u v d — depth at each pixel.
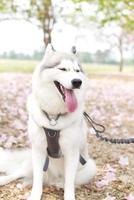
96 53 28.33
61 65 2.00
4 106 4.42
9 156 2.44
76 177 2.30
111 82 10.48
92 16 7.51
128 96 6.99
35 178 2.16
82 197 2.26
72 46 2.16
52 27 8.52
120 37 17.91
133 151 3.21
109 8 6.66
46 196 2.22
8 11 8.30
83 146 2.25
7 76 9.55
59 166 2.25
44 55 2.12
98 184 2.37
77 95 2.04
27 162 2.31
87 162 2.33
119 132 3.97
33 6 8.41
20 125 3.46
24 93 5.72
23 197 2.19
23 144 3.03
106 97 6.48
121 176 2.58
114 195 2.31
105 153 3.09
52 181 2.32
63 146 2.11
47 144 2.12
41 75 2.02
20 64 18.17
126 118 4.87
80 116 2.10
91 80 10.73
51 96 2.02
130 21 7.02
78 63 2.09
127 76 14.01
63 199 2.21
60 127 2.06
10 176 2.35
